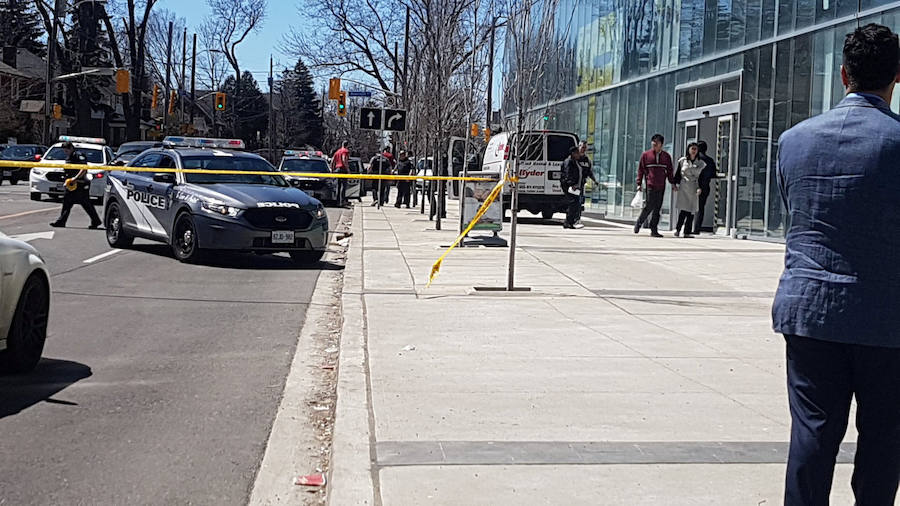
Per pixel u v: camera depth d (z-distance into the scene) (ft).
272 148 269.44
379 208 105.50
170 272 45.42
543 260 50.78
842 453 18.17
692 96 78.02
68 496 16.14
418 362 25.70
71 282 41.14
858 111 12.32
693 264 50.03
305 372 25.85
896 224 11.87
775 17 64.44
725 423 20.15
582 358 26.58
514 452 17.85
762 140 65.92
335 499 15.26
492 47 80.74
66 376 24.61
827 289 12.02
